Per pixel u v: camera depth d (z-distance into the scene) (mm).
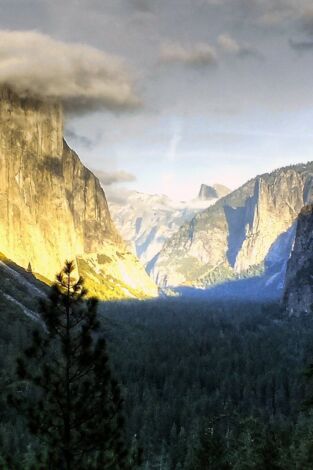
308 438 62062
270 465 60781
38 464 30734
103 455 31125
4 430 104625
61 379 30469
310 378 43250
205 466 70125
